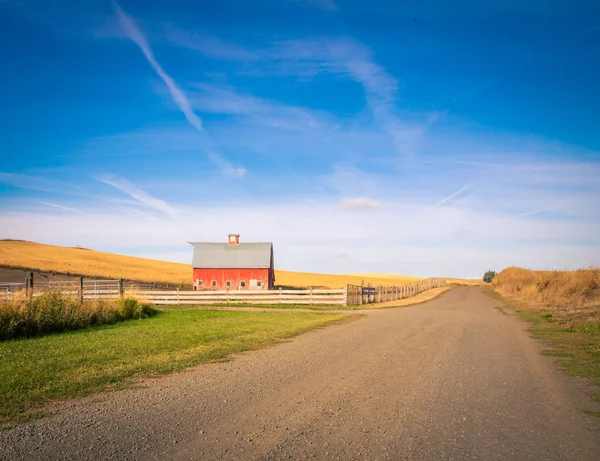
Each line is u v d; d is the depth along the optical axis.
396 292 39.34
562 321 17.72
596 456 4.64
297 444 4.88
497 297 41.94
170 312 23.53
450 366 9.22
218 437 5.07
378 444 4.90
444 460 4.50
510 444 4.95
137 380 7.85
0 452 4.61
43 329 14.48
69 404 6.37
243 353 10.67
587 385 7.67
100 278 59.88
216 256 51.09
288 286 71.38
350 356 10.27
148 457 4.49
